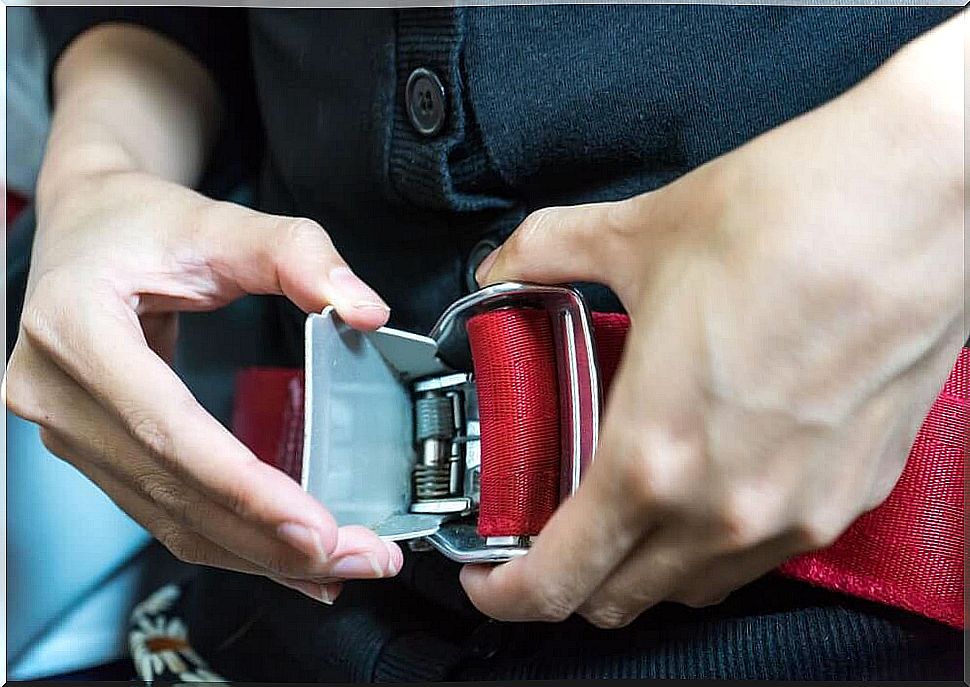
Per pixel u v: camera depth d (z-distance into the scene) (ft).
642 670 1.40
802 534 1.12
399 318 1.82
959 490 1.29
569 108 1.48
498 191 1.62
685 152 1.45
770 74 1.38
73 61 2.28
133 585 2.23
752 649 1.34
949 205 1.01
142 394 1.41
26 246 2.24
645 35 1.44
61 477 2.17
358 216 1.79
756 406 1.04
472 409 1.46
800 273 1.01
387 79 1.62
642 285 1.16
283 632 1.86
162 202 1.70
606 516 1.13
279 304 2.16
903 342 1.03
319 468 1.25
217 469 1.30
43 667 2.11
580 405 1.28
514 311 1.33
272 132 1.93
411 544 1.44
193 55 2.28
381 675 1.66
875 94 1.05
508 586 1.24
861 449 1.08
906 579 1.27
